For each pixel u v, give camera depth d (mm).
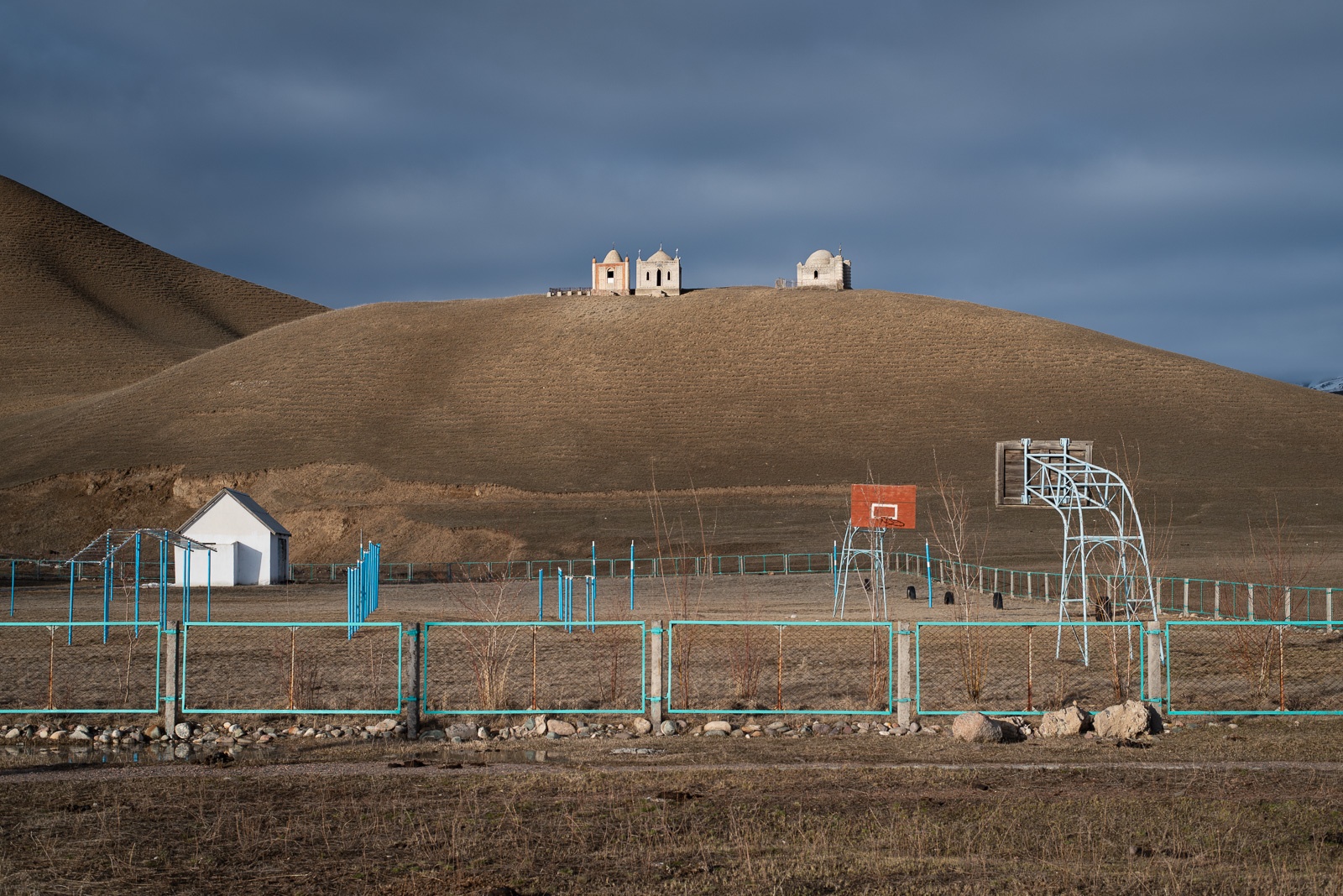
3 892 13023
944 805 17031
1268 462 140625
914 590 68188
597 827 15914
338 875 13656
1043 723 24516
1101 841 14898
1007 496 41344
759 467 141875
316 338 190625
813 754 21906
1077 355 175375
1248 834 15305
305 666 33969
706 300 199625
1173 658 35969
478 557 114312
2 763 22594
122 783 19062
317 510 127062
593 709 27234
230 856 14523
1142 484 130000
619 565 106562
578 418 158875
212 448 150250
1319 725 25188
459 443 151750
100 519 136875
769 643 38625
